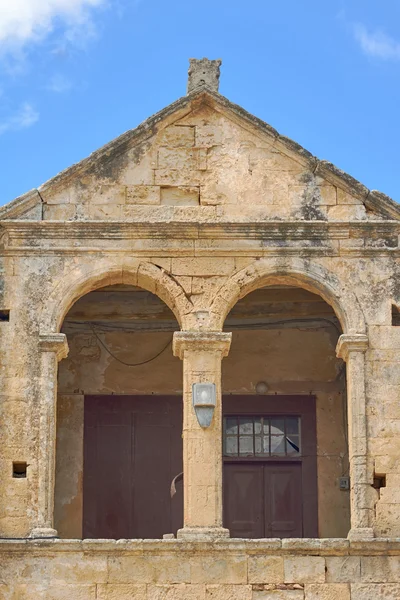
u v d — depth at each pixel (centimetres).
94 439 2533
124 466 2525
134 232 2175
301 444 2544
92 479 2514
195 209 2206
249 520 2509
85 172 2216
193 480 2072
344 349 2144
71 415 2536
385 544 2027
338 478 2527
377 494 2077
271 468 2536
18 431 2083
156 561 2017
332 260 2178
